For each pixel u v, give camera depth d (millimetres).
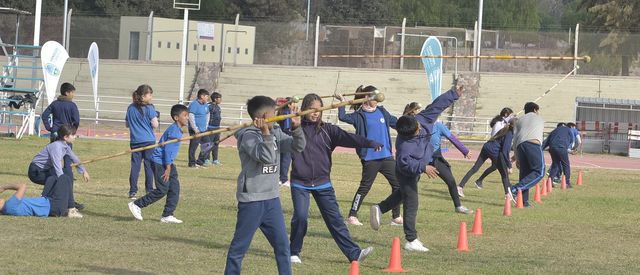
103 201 14789
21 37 54906
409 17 82562
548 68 52562
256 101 7828
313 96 9609
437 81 22875
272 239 7984
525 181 16609
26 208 12438
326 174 9648
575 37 51656
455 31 52688
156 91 51781
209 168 22812
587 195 19781
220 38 56438
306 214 9664
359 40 54000
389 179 13070
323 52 54156
